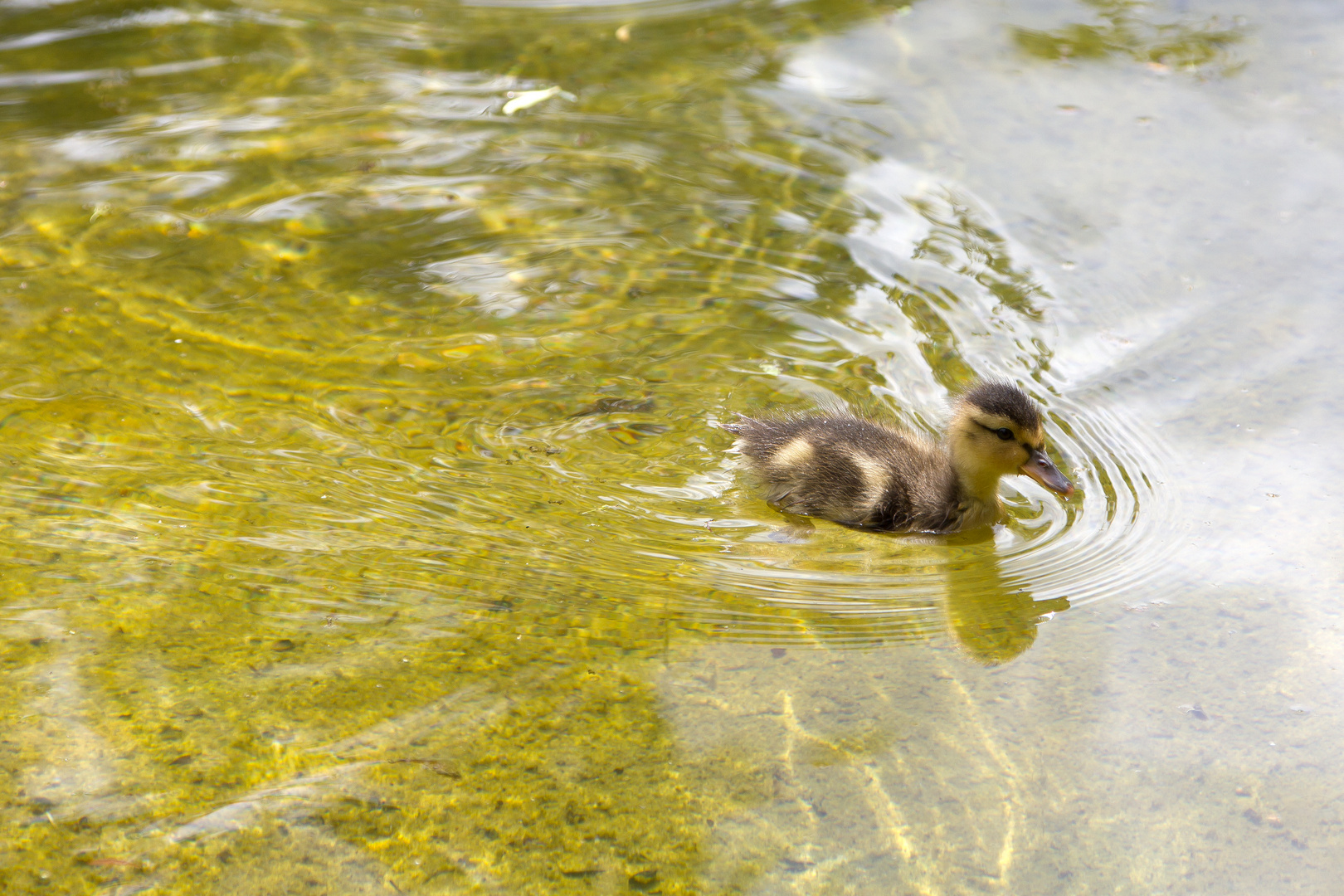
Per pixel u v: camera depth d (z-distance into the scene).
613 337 2.09
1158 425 2.01
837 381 2.06
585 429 2.02
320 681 1.82
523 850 1.76
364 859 1.75
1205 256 2.13
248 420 2.00
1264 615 1.89
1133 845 1.78
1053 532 1.97
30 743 1.79
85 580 1.87
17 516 1.91
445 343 2.08
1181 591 1.90
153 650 1.83
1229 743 1.82
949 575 1.93
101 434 1.98
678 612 1.88
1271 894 1.76
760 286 2.13
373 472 1.97
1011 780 1.80
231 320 2.08
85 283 2.11
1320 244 2.14
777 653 1.86
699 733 1.81
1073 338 2.07
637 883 1.75
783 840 1.77
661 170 2.24
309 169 2.24
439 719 1.81
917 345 2.08
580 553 1.92
